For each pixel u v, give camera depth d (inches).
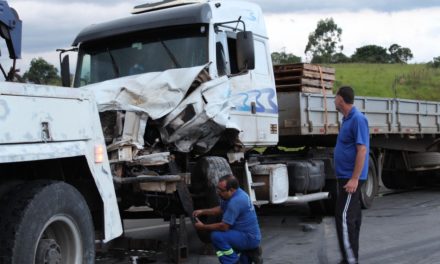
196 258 287.4
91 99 203.2
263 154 429.4
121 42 319.6
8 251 163.8
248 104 329.7
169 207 294.0
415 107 555.8
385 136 514.6
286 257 293.3
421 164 595.2
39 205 171.5
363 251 301.6
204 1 326.3
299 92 408.2
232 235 230.4
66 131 187.6
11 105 164.9
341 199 248.5
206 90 274.5
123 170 254.5
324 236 352.8
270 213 461.4
